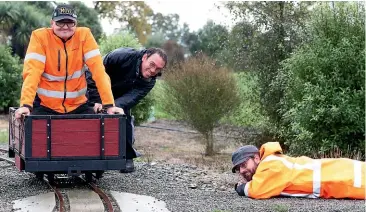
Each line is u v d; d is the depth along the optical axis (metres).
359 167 8.77
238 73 17.42
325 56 13.91
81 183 9.50
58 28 8.15
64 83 8.45
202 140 17.89
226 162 14.34
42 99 8.45
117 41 20.14
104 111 8.86
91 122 8.33
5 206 7.92
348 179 8.59
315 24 14.47
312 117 13.72
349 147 13.95
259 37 17.00
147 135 21.66
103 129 8.34
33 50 8.14
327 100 13.76
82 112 8.71
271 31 16.81
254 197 8.67
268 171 8.62
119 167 8.44
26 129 8.12
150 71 9.55
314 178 8.60
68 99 8.52
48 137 8.20
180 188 9.87
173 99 16.56
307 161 8.84
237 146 18.11
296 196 8.73
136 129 23.52
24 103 8.03
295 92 14.44
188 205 8.13
